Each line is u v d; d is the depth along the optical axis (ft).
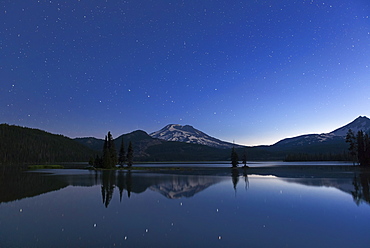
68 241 48.98
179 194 107.86
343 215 68.28
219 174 245.04
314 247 45.47
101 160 396.16
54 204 86.07
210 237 50.93
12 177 203.82
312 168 344.28
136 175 231.71
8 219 65.72
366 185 135.23
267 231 54.65
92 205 84.17
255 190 118.11
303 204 83.56
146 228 57.36
